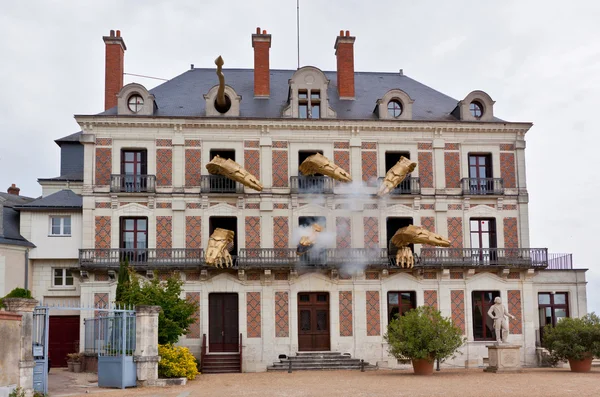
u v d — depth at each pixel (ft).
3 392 55.11
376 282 111.34
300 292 110.11
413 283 112.06
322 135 113.91
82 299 105.91
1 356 57.67
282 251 109.60
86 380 83.92
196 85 123.85
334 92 125.08
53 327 111.04
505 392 67.51
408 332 88.99
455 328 90.63
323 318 110.52
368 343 109.40
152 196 108.88
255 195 111.04
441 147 115.65
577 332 93.71
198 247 108.99
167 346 84.79
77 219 112.68
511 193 116.06
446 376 87.20
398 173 107.96
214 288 108.27
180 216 109.29
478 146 116.78
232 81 125.59
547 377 84.48
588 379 80.94
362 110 119.65
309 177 112.16
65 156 130.62
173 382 77.82
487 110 117.70
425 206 114.11
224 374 96.78
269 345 107.55
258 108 117.50
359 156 114.01
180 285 96.17
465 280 112.78
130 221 109.60
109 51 119.55
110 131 110.22
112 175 108.47
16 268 108.06
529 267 112.98
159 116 110.11
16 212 115.65
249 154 112.27
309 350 109.19
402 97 116.57
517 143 117.08
